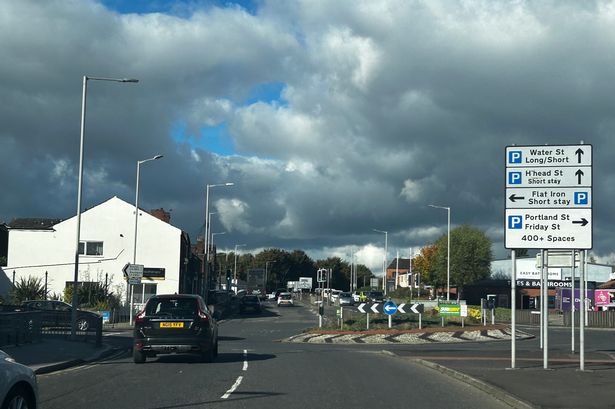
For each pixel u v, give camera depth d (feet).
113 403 37.93
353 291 370.73
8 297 155.33
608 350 89.15
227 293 228.63
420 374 54.70
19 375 26.32
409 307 114.32
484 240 280.92
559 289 198.80
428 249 315.17
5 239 221.46
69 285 159.02
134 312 151.84
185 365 58.90
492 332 116.88
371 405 38.27
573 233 54.54
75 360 59.88
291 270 515.09
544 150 55.26
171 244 190.60
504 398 40.65
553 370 54.49
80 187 84.89
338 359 67.26
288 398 40.22
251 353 74.18
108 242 188.44
